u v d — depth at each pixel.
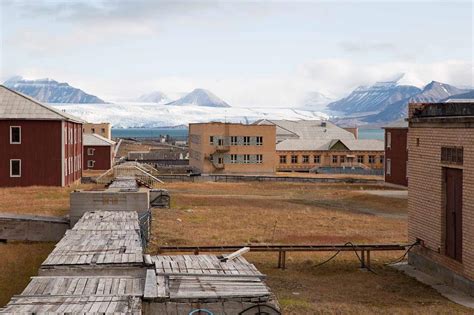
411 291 18.91
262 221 35.53
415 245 22.42
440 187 20.45
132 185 40.59
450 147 19.75
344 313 15.88
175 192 55.38
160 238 27.61
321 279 20.48
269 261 23.41
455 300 17.78
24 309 10.05
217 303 11.19
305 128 114.31
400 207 45.22
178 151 128.62
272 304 11.34
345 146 96.50
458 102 21.19
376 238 29.77
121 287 11.90
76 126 62.28
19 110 53.25
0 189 50.84
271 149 86.00
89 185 57.50
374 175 85.81
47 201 42.44
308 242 28.16
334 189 61.16
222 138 84.88
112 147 91.25
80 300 10.71
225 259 14.56
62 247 15.77
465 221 18.66
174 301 11.04
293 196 53.31
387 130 66.75
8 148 52.78
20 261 21.73
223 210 40.88
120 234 18.41
